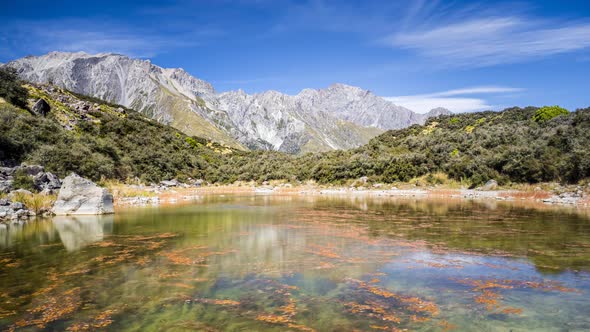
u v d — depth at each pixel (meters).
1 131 39.38
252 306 8.64
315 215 27.84
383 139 88.88
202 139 127.44
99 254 14.34
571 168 43.09
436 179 58.00
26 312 8.28
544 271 11.70
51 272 11.66
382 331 7.26
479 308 8.55
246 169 83.88
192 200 44.28
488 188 50.84
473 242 16.69
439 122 94.12
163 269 12.03
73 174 28.91
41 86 87.12
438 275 11.33
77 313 8.22
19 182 30.22
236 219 25.42
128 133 82.44
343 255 14.16
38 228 21.22
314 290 9.86
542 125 63.78
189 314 8.14
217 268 12.18
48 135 46.78
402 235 18.75
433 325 7.57
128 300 9.06
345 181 67.19
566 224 21.58
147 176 66.19
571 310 8.41
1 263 12.88
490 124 78.50
